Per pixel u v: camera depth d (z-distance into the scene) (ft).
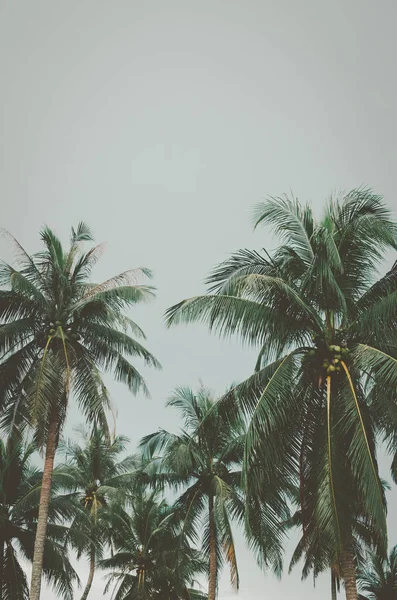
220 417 49.93
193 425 80.02
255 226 51.47
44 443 59.41
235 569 68.44
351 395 42.78
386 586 104.73
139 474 84.64
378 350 42.91
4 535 73.41
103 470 108.47
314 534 45.50
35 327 63.52
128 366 67.15
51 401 58.85
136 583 104.47
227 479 79.51
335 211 49.88
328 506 40.63
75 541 77.87
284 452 46.11
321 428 46.01
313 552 64.44
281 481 47.78
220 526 70.74
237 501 72.38
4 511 75.05
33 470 85.40
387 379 42.29
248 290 44.62
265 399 43.80
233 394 49.39
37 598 55.26
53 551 73.56
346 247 48.73
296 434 46.78
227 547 69.31
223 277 48.73
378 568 105.70
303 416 47.06
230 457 79.46
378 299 47.55
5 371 61.52
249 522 45.14
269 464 45.19
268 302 47.03
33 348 63.93
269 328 47.42
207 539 80.89
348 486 42.34
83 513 79.10
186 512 78.13
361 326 45.75
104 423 62.23
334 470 41.98
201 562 102.22
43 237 68.54
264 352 53.88
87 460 108.99
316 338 46.55
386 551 40.78
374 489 39.50
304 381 47.29
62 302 64.59
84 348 66.08
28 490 78.74
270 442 44.75
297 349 47.01
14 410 60.85
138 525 104.37
